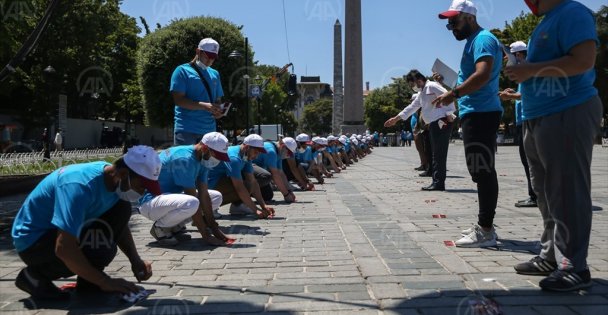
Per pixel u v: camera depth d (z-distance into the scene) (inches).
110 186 137.5
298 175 402.3
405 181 470.6
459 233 220.4
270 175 335.9
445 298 135.8
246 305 133.6
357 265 171.3
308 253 190.9
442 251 187.8
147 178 136.1
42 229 138.9
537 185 156.6
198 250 200.7
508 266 165.8
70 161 698.2
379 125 2775.6
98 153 957.8
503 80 1259.8
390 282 150.9
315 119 3843.5
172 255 192.7
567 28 137.6
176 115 260.5
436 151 379.9
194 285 152.8
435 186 383.6
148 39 1011.9
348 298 137.7
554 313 124.0
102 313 131.2
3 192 378.3
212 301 137.6
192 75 255.4
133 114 1375.5
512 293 138.9
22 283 143.1
